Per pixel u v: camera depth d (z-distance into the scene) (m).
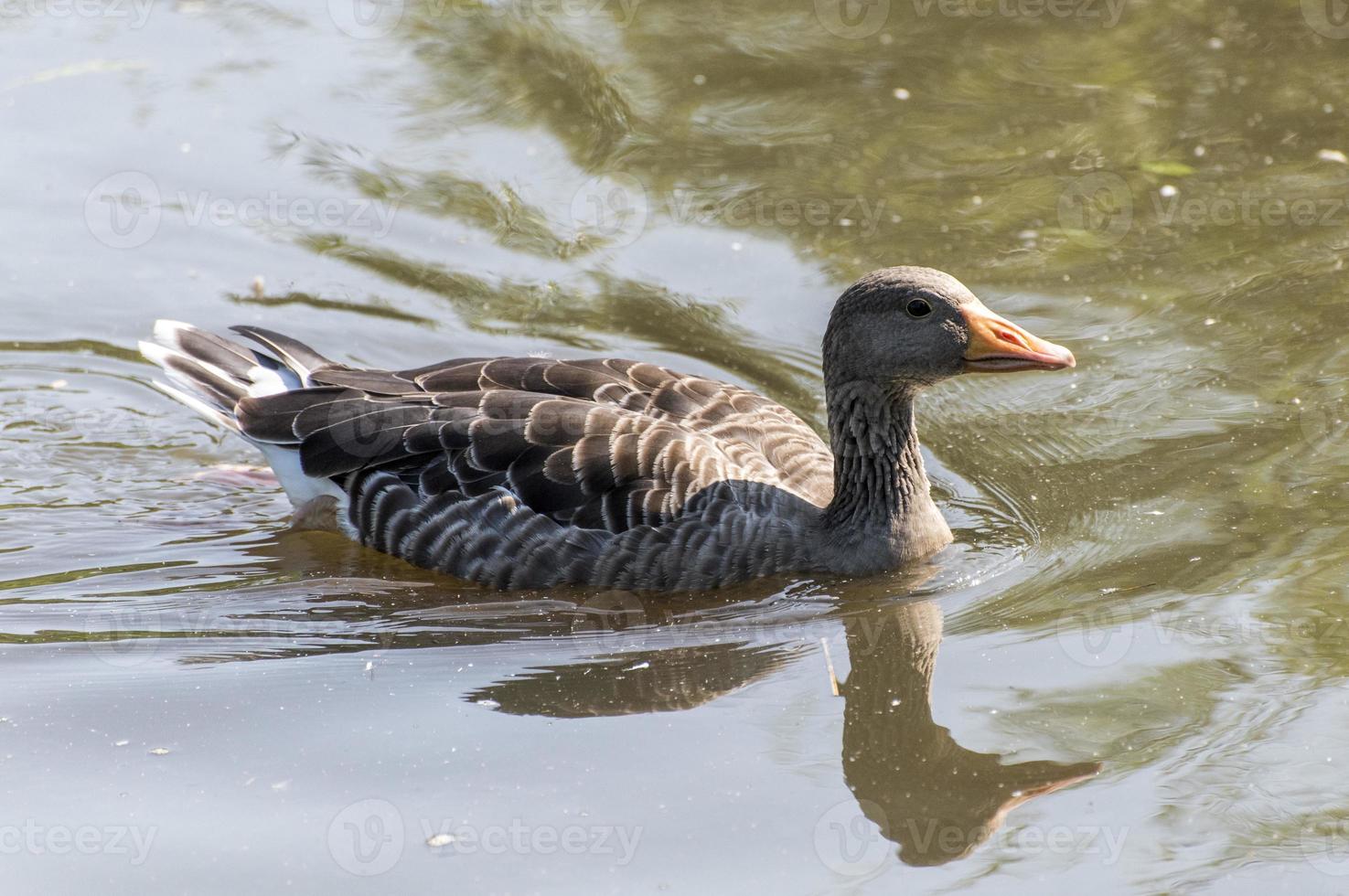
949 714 11.09
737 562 12.95
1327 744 10.50
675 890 9.35
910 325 12.84
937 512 13.73
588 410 13.10
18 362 16.44
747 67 21.94
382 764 10.60
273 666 11.91
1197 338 16.14
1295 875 9.31
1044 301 16.83
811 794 10.23
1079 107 20.69
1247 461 14.19
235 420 14.11
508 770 10.55
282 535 14.05
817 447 14.34
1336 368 15.41
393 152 19.98
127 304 17.20
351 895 9.34
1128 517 13.57
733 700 11.39
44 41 22.52
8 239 18.11
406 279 17.69
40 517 14.20
